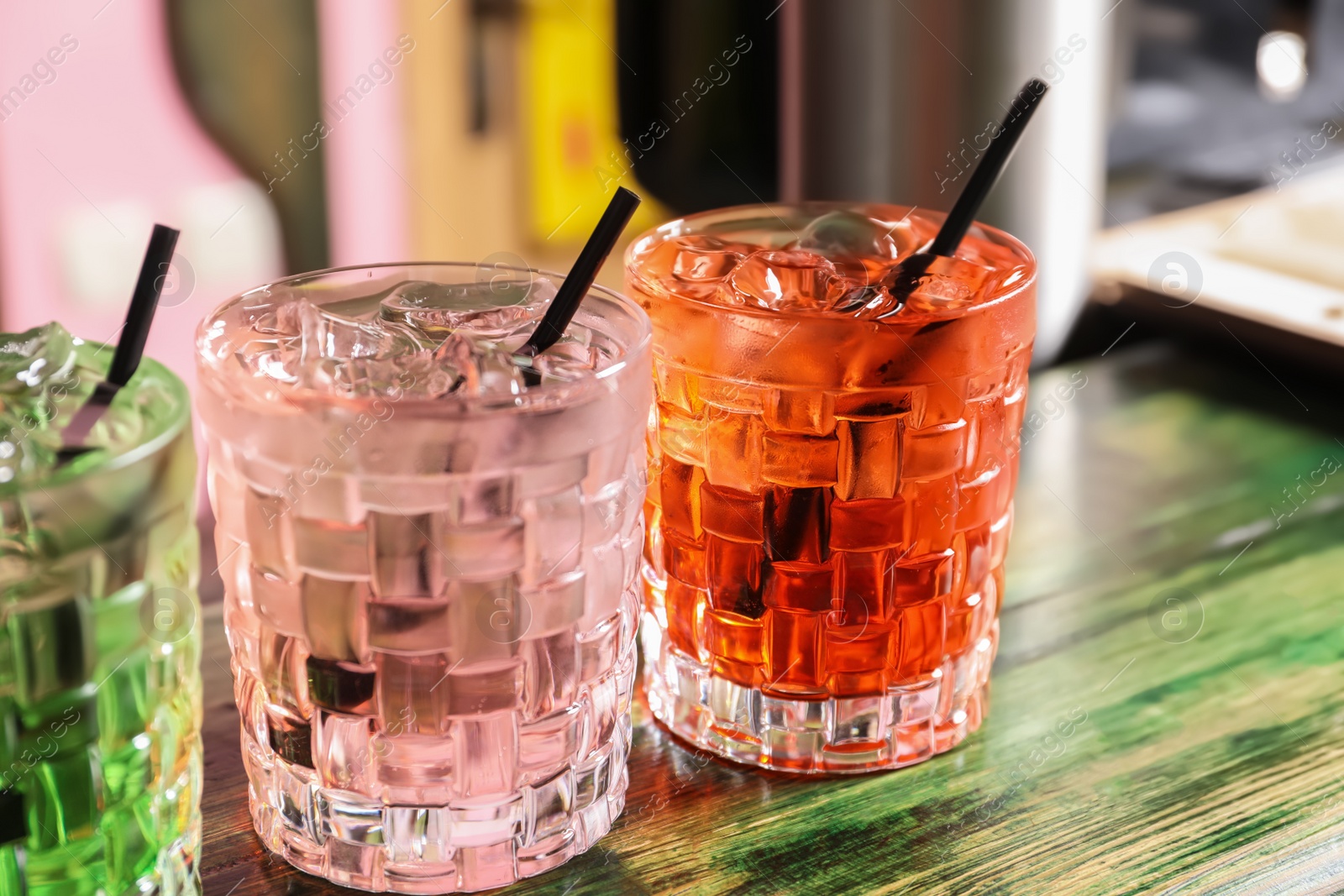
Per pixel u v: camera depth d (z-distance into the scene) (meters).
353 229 1.12
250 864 0.52
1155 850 0.52
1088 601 0.62
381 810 0.50
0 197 0.95
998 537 0.55
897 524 0.53
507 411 0.48
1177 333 0.75
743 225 0.58
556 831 0.51
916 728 0.55
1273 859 0.52
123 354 0.48
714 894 0.51
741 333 0.51
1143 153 1.03
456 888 0.51
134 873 0.48
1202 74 1.03
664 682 0.56
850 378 0.51
